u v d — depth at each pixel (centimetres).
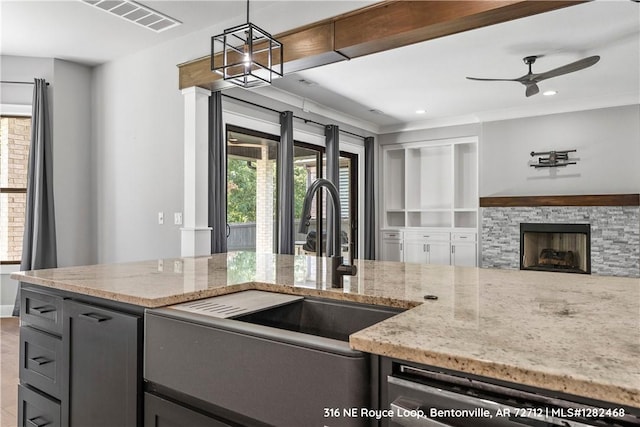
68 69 472
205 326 117
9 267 470
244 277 177
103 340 146
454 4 258
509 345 83
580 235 586
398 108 618
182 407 121
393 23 280
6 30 392
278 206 550
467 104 595
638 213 532
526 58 414
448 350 80
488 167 646
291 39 324
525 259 609
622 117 556
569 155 589
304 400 97
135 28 387
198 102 396
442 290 143
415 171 759
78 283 162
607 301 125
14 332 408
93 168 486
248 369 107
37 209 443
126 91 454
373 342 87
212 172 419
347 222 702
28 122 484
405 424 82
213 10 347
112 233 466
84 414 152
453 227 682
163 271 196
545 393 71
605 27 350
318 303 149
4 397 264
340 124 663
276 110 536
